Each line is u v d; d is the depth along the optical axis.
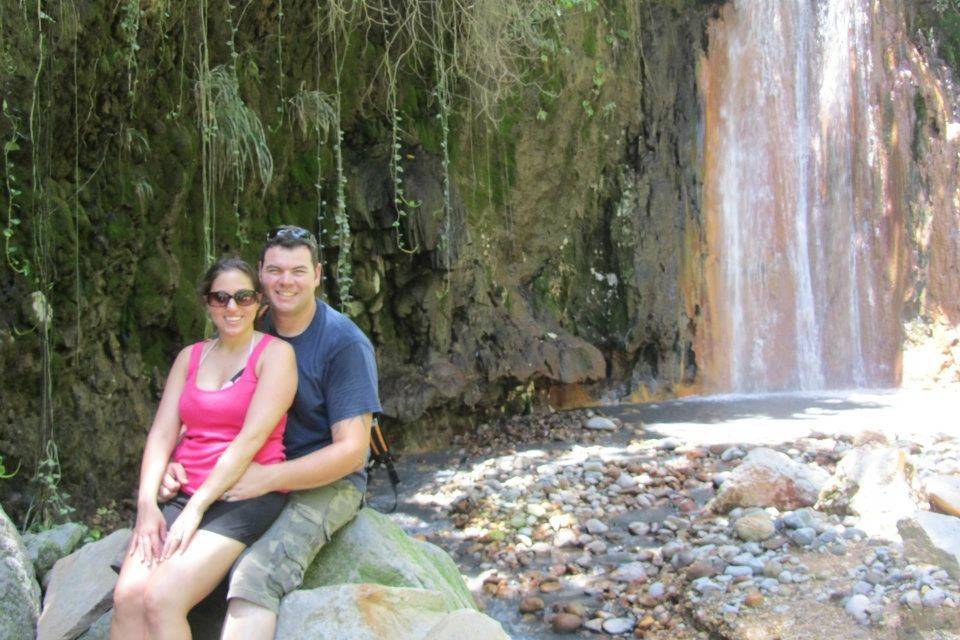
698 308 12.59
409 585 3.52
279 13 7.77
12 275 5.66
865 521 6.09
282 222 8.52
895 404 11.59
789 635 4.72
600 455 8.87
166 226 7.02
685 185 12.65
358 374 3.44
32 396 5.88
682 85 12.71
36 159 5.66
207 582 3.08
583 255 11.94
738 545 6.03
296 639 3.10
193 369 3.45
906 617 4.73
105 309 6.58
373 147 9.42
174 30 6.94
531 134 10.95
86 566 3.99
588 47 11.32
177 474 3.29
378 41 9.45
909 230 14.12
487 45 9.47
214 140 7.00
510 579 5.96
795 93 13.76
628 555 6.28
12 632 3.64
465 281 10.03
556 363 10.62
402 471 8.55
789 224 13.49
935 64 15.40
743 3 13.27
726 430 9.86
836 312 13.67
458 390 9.49
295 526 3.29
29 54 5.54
